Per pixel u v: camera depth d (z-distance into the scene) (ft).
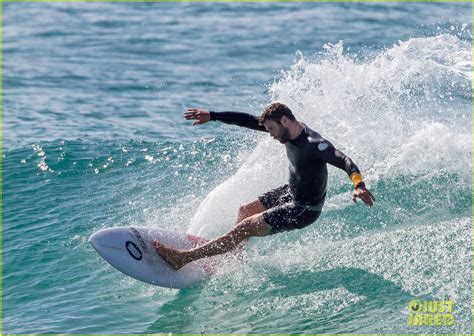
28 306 90.63
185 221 108.47
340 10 287.89
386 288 87.66
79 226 109.91
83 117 169.78
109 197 118.62
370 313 83.30
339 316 83.41
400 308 83.46
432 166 111.75
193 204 113.70
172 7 317.01
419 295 85.51
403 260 92.68
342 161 82.99
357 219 103.40
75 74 215.92
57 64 229.04
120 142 141.90
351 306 85.05
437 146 113.39
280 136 86.58
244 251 96.32
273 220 90.22
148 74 211.82
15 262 101.19
